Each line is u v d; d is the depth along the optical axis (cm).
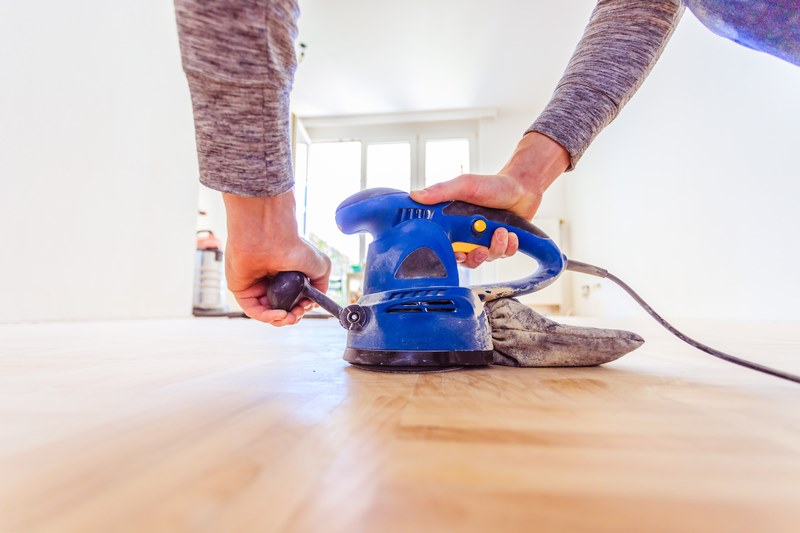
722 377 49
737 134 213
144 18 253
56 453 22
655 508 17
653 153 295
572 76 67
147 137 255
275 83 36
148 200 256
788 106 183
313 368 56
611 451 23
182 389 41
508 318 58
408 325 53
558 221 465
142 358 69
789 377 46
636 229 321
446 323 53
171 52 281
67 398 36
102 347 88
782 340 103
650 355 72
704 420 29
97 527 15
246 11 33
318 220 512
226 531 15
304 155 474
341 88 452
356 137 523
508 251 61
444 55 399
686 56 255
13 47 170
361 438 25
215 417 30
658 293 290
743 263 210
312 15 350
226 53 34
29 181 177
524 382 45
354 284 456
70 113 198
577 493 18
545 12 345
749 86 205
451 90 455
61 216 193
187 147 298
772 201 193
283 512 16
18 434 26
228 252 52
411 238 56
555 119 65
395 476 19
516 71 422
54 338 111
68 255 196
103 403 35
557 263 64
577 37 374
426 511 16
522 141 67
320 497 17
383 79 436
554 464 21
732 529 15
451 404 34
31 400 36
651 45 65
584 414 31
